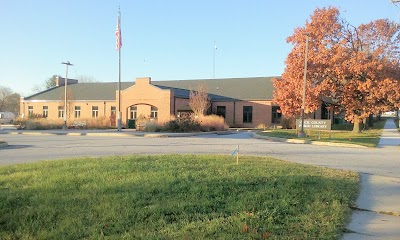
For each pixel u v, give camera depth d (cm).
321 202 632
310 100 2947
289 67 3112
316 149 1895
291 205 605
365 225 562
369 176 986
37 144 2034
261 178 788
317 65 2930
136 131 3428
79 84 6350
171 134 2995
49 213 531
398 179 959
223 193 653
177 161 1033
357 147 2144
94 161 1028
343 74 2848
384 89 2759
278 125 4766
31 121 4003
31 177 782
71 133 3216
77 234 460
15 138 2608
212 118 3753
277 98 3212
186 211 552
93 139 2520
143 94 4644
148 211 542
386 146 2175
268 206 587
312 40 3012
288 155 1547
